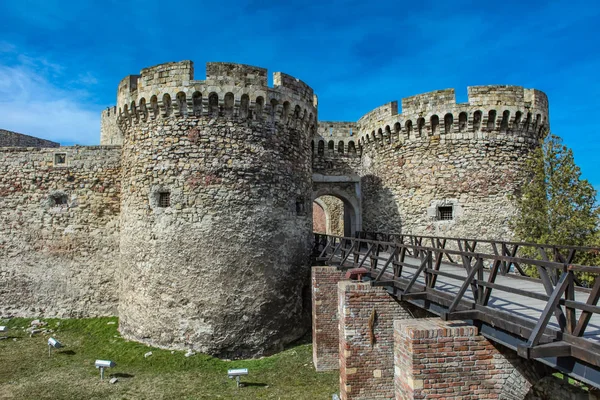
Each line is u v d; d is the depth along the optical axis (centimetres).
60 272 1764
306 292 1587
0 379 1185
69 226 1773
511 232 1689
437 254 854
